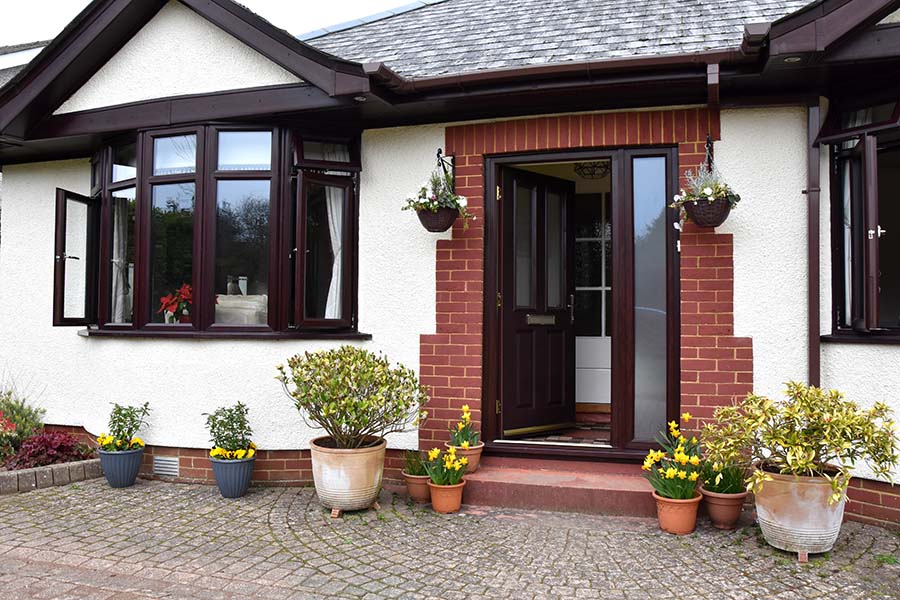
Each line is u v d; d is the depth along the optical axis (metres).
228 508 5.15
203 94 5.97
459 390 5.75
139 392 6.11
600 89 5.19
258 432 5.83
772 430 4.12
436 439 5.79
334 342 5.94
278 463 5.85
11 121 6.33
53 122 6.52
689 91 5.20
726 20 5.78
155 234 6.20
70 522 4.79
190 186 6.10
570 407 6.77
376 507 5.09
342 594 3.61
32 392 7.40
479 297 5.75
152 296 6.19
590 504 5.00
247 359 5.85
